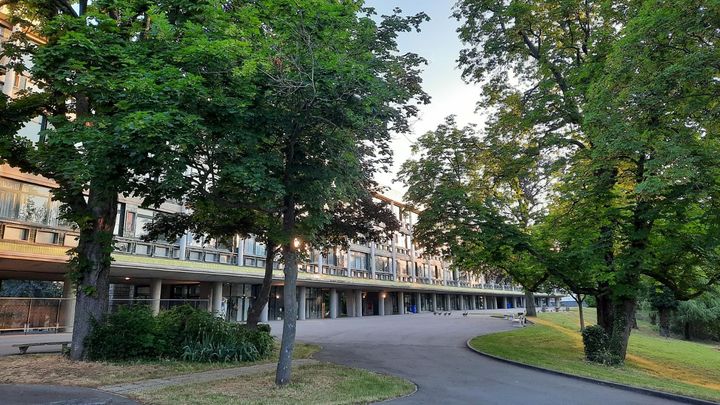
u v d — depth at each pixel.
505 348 18.53
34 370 11.15
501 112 20.80
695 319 38.56
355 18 9.68
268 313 38.47
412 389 10.57
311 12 8.39
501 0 18.56
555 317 42.59
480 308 88.06
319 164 10.40
